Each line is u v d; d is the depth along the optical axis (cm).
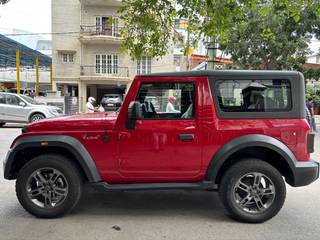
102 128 417
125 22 603
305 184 415
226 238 372
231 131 411
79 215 439
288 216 445
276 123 414
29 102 1568
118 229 394
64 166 416
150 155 416
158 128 413
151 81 419
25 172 418
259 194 418
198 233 385
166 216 439
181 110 420
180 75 418
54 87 2753
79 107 2739
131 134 414
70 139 415
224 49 1767
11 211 451
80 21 2705
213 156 413
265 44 1677
